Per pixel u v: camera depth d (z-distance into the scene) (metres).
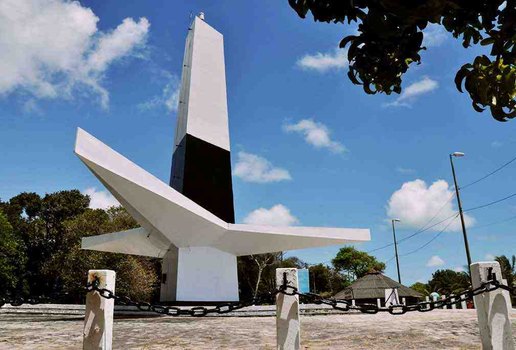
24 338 6.46
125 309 12.82
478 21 2.00
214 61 17.12
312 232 15.13
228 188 15.94
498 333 4.08
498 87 2.09
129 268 24.95
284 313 4.12
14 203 33.09
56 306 14.26
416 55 2.10
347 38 2.13
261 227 14.57
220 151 16.16
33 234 31.06
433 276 45.47
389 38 2.07
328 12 2.08
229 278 14.72
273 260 38.72
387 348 5.48
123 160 10.87
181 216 12.74
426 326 7.75
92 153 10.01
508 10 1.81
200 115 15.98
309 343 5.99
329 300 4.22
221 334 6.85
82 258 24.47
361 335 6.71
